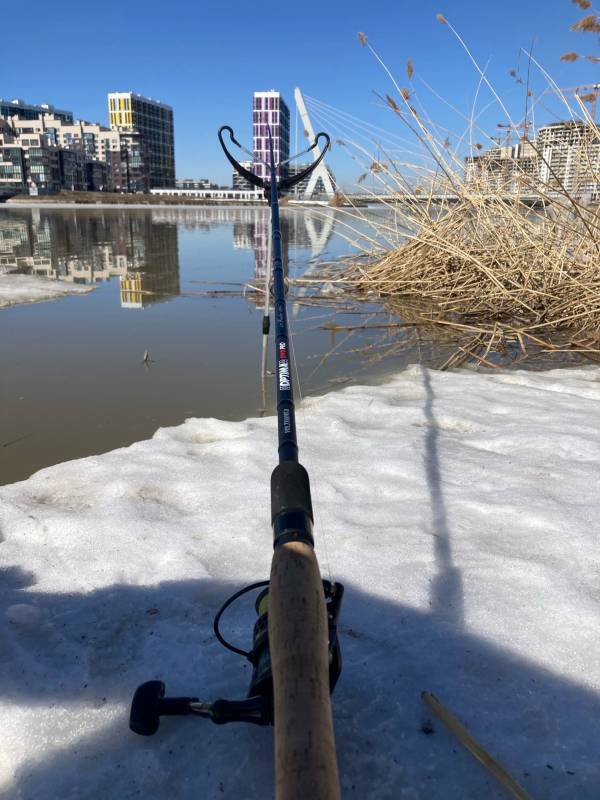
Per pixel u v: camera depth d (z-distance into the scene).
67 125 78.69
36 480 1.83
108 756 0.90
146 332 4.10
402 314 4.71
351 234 13.27
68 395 2.77
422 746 0.90
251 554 1.43
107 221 19.30
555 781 0.85
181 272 7.19
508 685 1.01
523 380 2.97
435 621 1.17
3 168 63.06
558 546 1.41
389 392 2.76
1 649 1.11
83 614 1.22
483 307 4.59
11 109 106.81
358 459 1.96
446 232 5.07
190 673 1.05
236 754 0.89
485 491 1.71
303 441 2.13
